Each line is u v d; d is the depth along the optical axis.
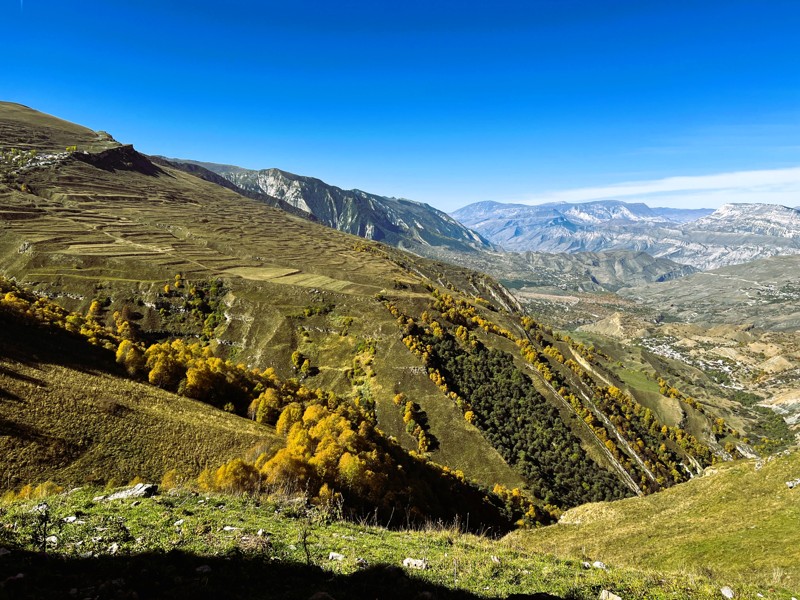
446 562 17.92
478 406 151.25
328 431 74.25
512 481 123.62
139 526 18.27
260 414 89.62
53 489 41.53
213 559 15.11
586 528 57.81
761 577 24.44
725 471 60.09
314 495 43.56
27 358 75.69
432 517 67.69
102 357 92.88
